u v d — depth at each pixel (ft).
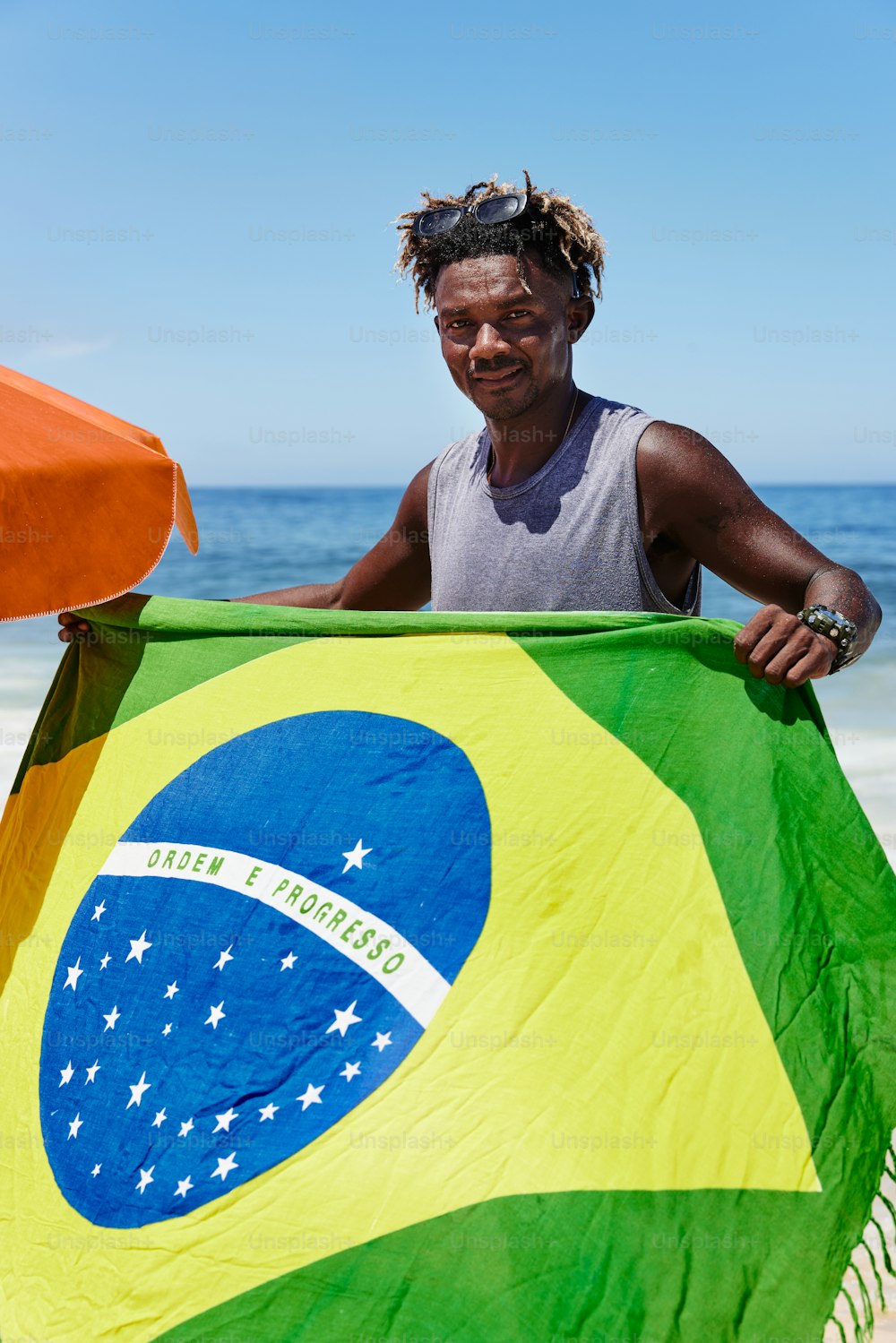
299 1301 6.79
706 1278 6.70
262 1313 6.82
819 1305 6.75
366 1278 6.75
